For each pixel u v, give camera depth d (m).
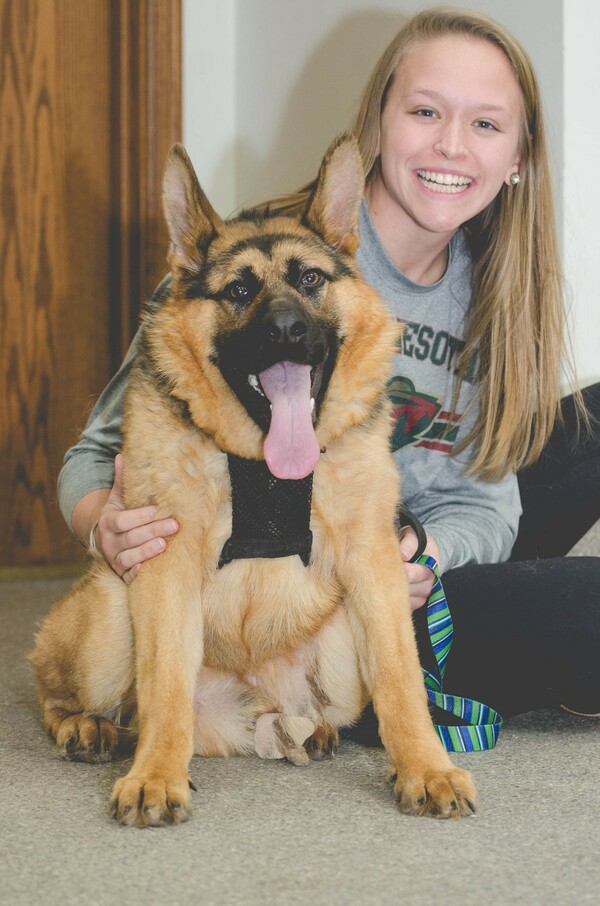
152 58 5.00
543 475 3.23
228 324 2.40
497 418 2.94
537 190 2.99
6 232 5.10
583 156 3.43
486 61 2.81
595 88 3.42
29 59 5.04
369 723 2.50
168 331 2.42
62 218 5.17
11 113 5.05
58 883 1.63
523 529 3.23
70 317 5.23
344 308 2.47
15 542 5.23
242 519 2.30
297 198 3.01
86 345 5.28
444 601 2.52
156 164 5.09
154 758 2.03
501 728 2.66
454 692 2.60
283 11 4.72
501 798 2.06
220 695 2.45
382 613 2.29
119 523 2.29
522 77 2.90
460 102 2.78
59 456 5.27
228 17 5.09
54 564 5.31
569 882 1.63
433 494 3.00
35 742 2.52
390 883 1.63
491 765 2.30
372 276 2.93
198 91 5.09
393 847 1.79
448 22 2.88
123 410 2.68
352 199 2.58
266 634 2.41
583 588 2.46
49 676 2.54
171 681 2.16
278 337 2.29
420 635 2.63
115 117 5.14
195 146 5.11
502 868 1.69
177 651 2.20
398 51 2.91
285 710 2.49
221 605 2.37
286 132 4.75
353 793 2.11
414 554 2.51
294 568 2.38
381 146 2.97
